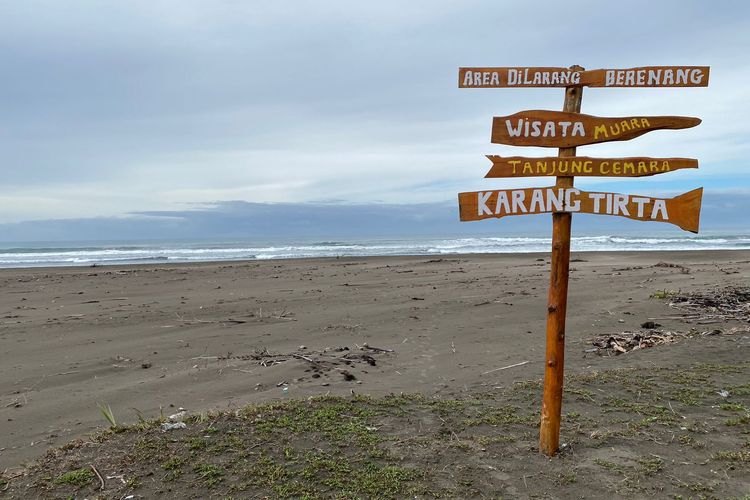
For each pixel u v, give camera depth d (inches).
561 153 128.6
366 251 1316.4
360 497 116.4
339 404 167.2
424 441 142.2
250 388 203.3
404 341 276.8
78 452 137.5
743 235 1987.0
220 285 552.4
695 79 123.2
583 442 140.7
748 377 185.8
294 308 387.5
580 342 259.6
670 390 176.2
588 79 124.9
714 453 132.7
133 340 292.2
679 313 307.9
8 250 1507.1
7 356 261.9
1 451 155.5
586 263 720.3
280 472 125.1
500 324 312.2
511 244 1561.3
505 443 141.5
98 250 1489.9
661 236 1955.0
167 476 124.0
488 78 129.0
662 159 123.2
